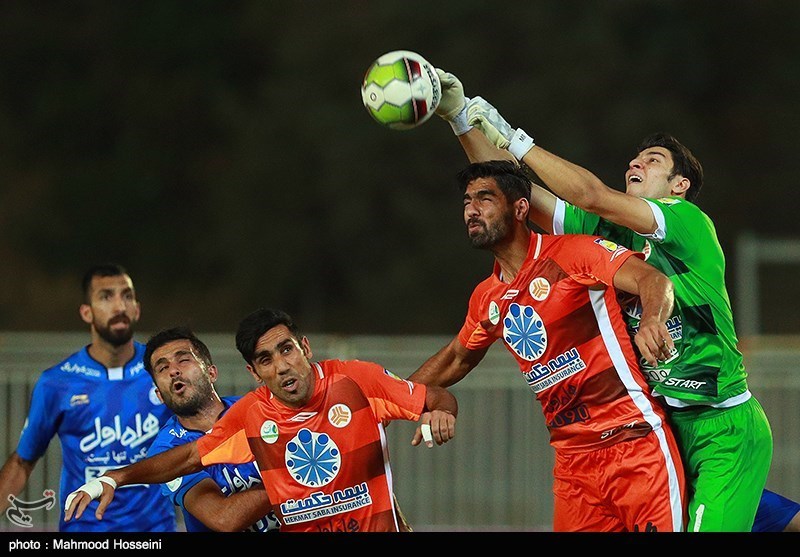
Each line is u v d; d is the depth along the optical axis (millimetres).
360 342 36844
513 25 93938
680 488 20234
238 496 20094
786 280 87562
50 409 26828
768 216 94875
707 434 20750
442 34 95000
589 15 94688
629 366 20156
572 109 92250
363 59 95750
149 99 98875
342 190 93062
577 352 20094
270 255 94000
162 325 90938
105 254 95688
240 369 36312
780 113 96438
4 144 98750
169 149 98625
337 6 97562
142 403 27047
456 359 22047
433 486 37375
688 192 22422
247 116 98562
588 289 19969
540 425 37250
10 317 89812
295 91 96125
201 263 95625
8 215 96188
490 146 22016
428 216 91938
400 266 91875
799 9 96250
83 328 89188
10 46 99562
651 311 18406
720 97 96938
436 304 91000
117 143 99188
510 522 36969
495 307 20672
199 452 20062
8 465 27156
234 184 95750
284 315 19672
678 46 95250
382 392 19750
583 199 19969
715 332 20703
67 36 99875
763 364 37531
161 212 96875
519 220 20312
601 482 20500
